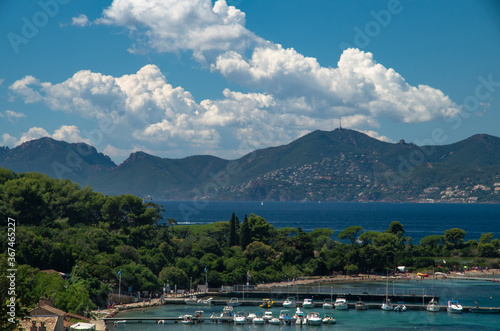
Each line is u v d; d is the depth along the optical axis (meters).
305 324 164.38
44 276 154.12
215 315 172.25
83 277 177.62
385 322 167.75
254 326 162.25
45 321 119.56
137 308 183.75
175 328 157.25
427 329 157.75
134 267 198.12
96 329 145.12
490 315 179.75
